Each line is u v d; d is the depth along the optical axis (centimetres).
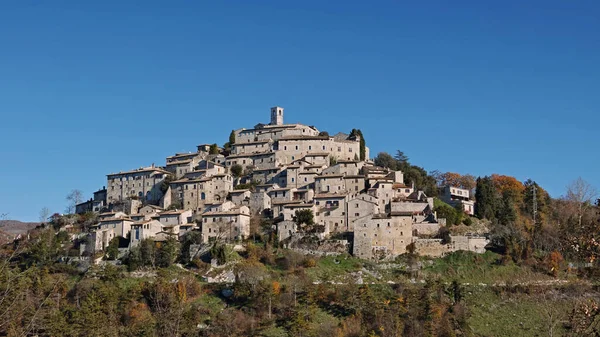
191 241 19150
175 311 14588
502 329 14612
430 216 19950
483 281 17288
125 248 19238
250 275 16588
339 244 18912
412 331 14050
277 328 14588
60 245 19462
